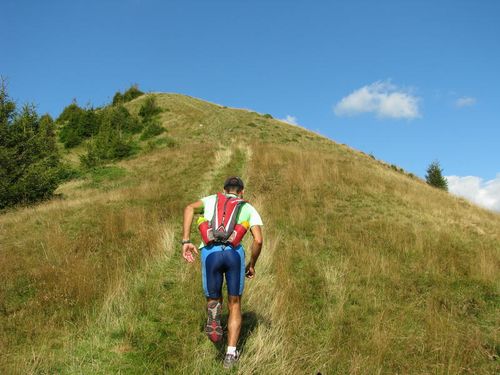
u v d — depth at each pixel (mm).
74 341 4758
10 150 16312
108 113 45344
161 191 14414
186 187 15289
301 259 8219
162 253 7824
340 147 35219
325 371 4441
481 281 7812
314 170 16469
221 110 52031
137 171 21781
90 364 4336
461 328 5852
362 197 13688
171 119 46781
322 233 9930
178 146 30047
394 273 7715
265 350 4527
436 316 6004
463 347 5129
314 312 5965
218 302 4281
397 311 6207
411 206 13531
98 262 7219
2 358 4344
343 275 7418
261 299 5883
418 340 5328
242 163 19547
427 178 36656
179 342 4789
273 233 9719
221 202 4480
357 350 4910
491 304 6957
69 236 9352
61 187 20547
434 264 8375
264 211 11453
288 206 12195
